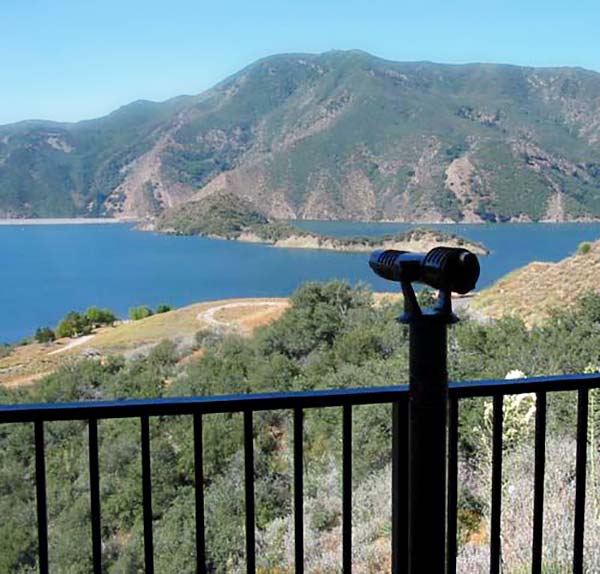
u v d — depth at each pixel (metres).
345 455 1.49
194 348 22.88
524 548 3.97
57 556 8.16
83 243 105.56
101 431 9.46
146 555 1.46
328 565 5.77
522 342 12.50
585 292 19.84
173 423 9.43
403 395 1.44
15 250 99.19
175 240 103.19
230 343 19.30
